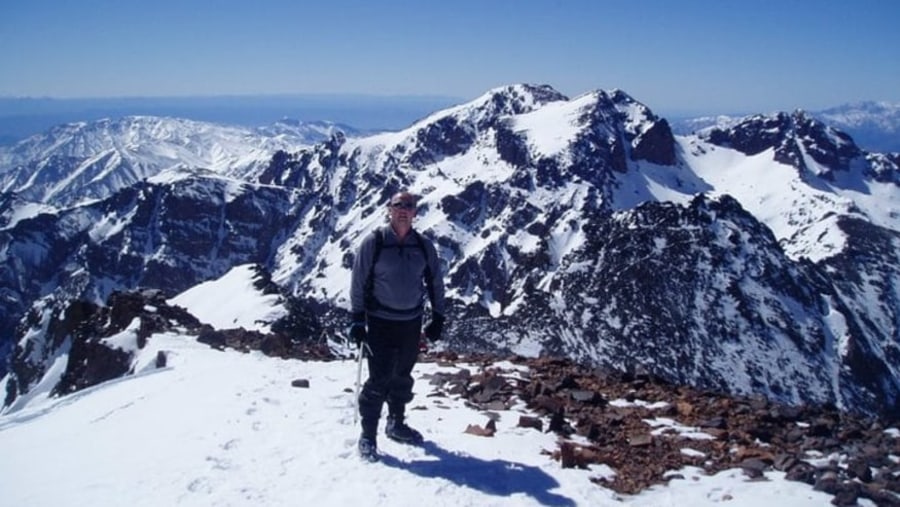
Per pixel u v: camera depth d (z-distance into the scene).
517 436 10.20
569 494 8.15
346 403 12.03
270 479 8.62
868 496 7.86
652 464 9.19
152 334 22.20
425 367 15.27
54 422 13.30
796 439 10.37
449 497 8.03
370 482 8.44
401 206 9.07
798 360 192.12
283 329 41.22
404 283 9.17
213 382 14.01
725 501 7.96
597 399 12.02
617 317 193.00
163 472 8.88
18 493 8.82
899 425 11.45
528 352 174.00
